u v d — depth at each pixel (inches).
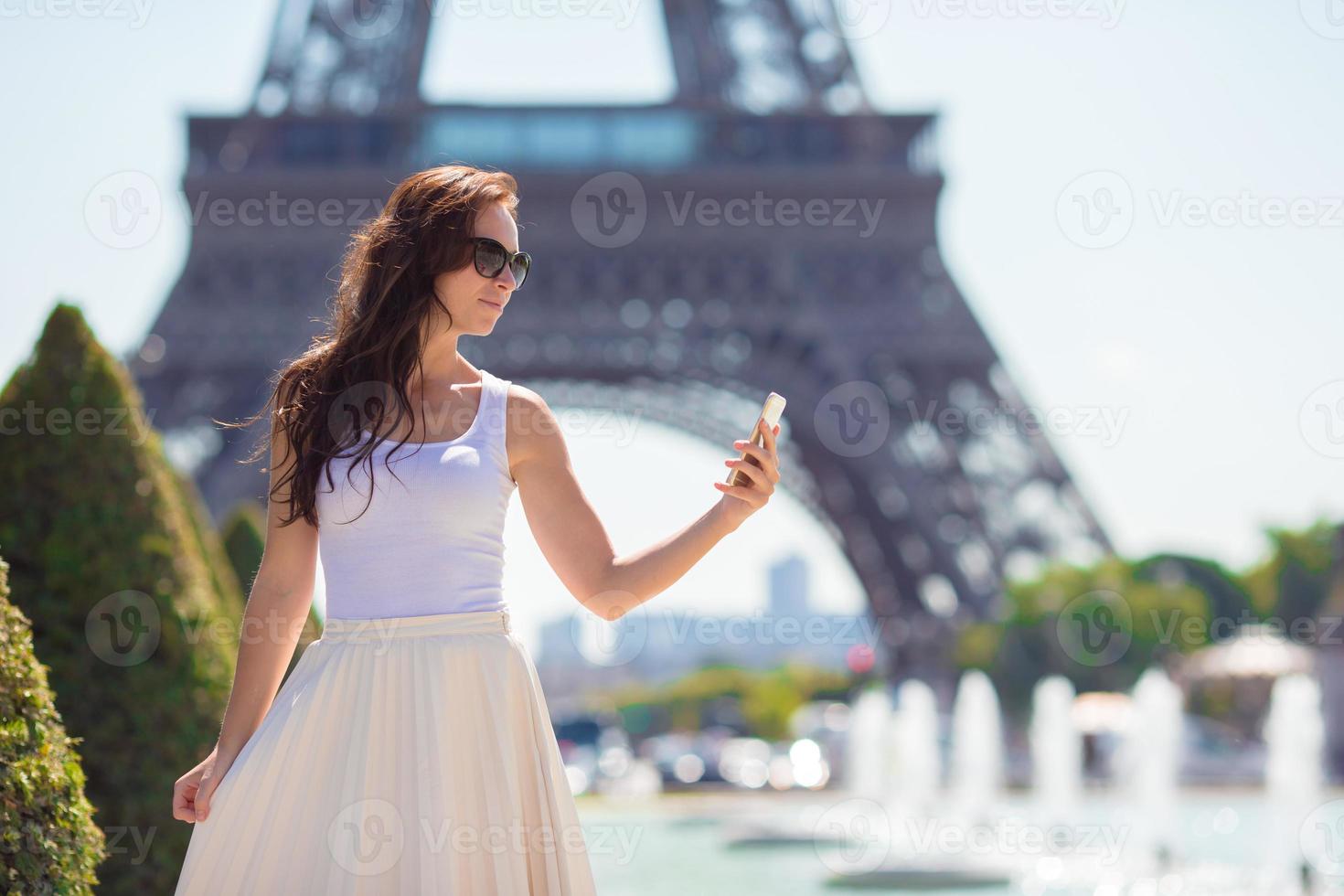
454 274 149.6
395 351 147.9
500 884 137.3
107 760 309.0
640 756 2333.9
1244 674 1513.3
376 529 142.8
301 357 155.0
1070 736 1465.3
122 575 318.0
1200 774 1481.3
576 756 1930.4
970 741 1512.1
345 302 153.4
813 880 717.9
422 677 140.2
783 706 3284.9
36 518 317.1
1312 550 2171.5
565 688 5364.2
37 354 327.9
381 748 139.9
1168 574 2225.6
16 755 185.3
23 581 313.3
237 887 140.8
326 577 147.6
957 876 663.8
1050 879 650.2
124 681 313.6
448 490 142.6
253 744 142.9
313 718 141.4
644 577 147.5
